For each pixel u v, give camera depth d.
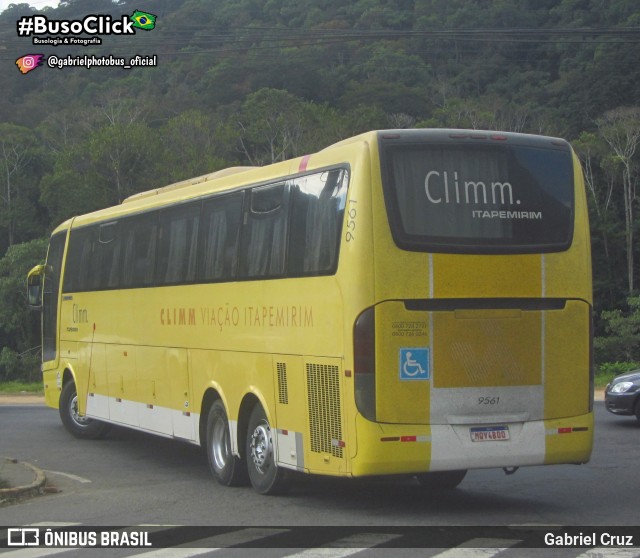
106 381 15.87
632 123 69.50
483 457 9.64
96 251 16.47
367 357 9.40
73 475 13.35
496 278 9.77
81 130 83.44
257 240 11.34
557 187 10.15
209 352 12.40
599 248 69.06
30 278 19.17
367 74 101.56
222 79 97.94
